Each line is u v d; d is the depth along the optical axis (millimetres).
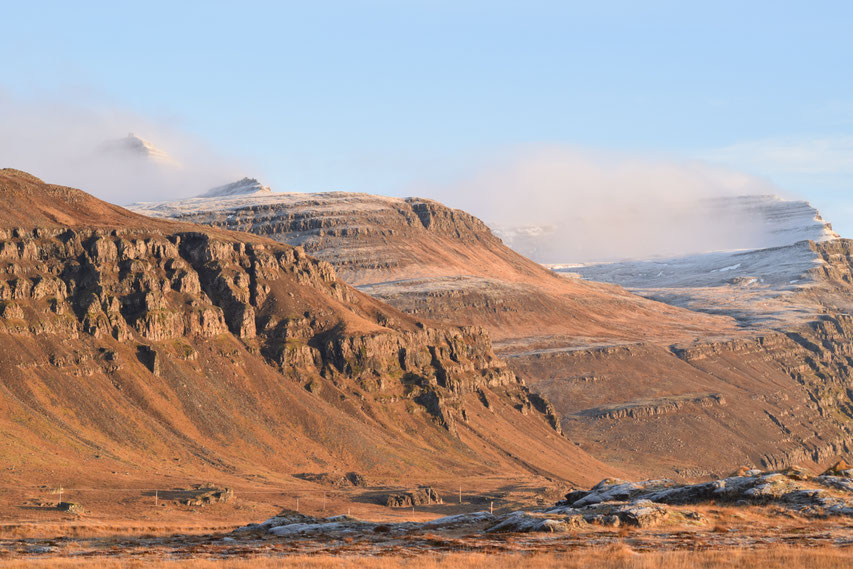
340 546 118312
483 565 94188
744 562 91188
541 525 123938
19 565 98438
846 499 131875
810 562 90188
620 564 92312
